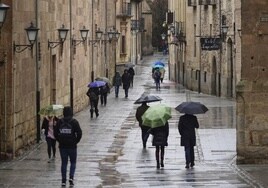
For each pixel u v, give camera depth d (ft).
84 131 211.41
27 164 148.15
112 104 313.32
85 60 297.12
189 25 433.48
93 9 326.44
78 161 151.94
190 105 142.51
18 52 163.84
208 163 147.84
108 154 163.94
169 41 559.79
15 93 161.17
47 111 156.66
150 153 165.58
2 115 157.79
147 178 126.11
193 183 118.32
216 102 314.76
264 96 142.10
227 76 333.42
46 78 205.36
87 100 304.91
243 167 139.95
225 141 183.32
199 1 385.29
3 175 131.13
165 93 389.39
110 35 403.75
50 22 210.79
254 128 143.13
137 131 211.20
